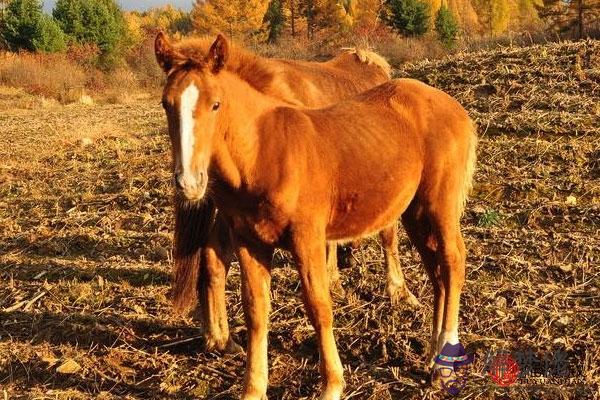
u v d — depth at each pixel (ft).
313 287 11.32
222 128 10.50
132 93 82.02
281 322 15.31
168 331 15.38
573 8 72.59
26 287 18.04
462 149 13.19
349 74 18.69
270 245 11.51
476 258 18.12
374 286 17.12
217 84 10.15
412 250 19.26
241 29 84.58
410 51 83.05
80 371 13.75
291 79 15.75
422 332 14.61
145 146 33.47
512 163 24.23
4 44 99.35
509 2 195.11
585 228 19.49
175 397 12.73
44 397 12.73
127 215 23.08
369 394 12.42
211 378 13.34
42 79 81.15
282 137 11.04
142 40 116.16
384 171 12.12
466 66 35.12
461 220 20.80
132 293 17.33
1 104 67.15
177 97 9.83
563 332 14.25
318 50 96.53
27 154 33.96
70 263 19.45
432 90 13.67
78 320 15.96
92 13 103.71
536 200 21.33
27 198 26.16
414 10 116.26
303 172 11.06
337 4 116.98
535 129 26.32
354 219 12.28
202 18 82.69
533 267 17.34
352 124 12.12
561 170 23.29
